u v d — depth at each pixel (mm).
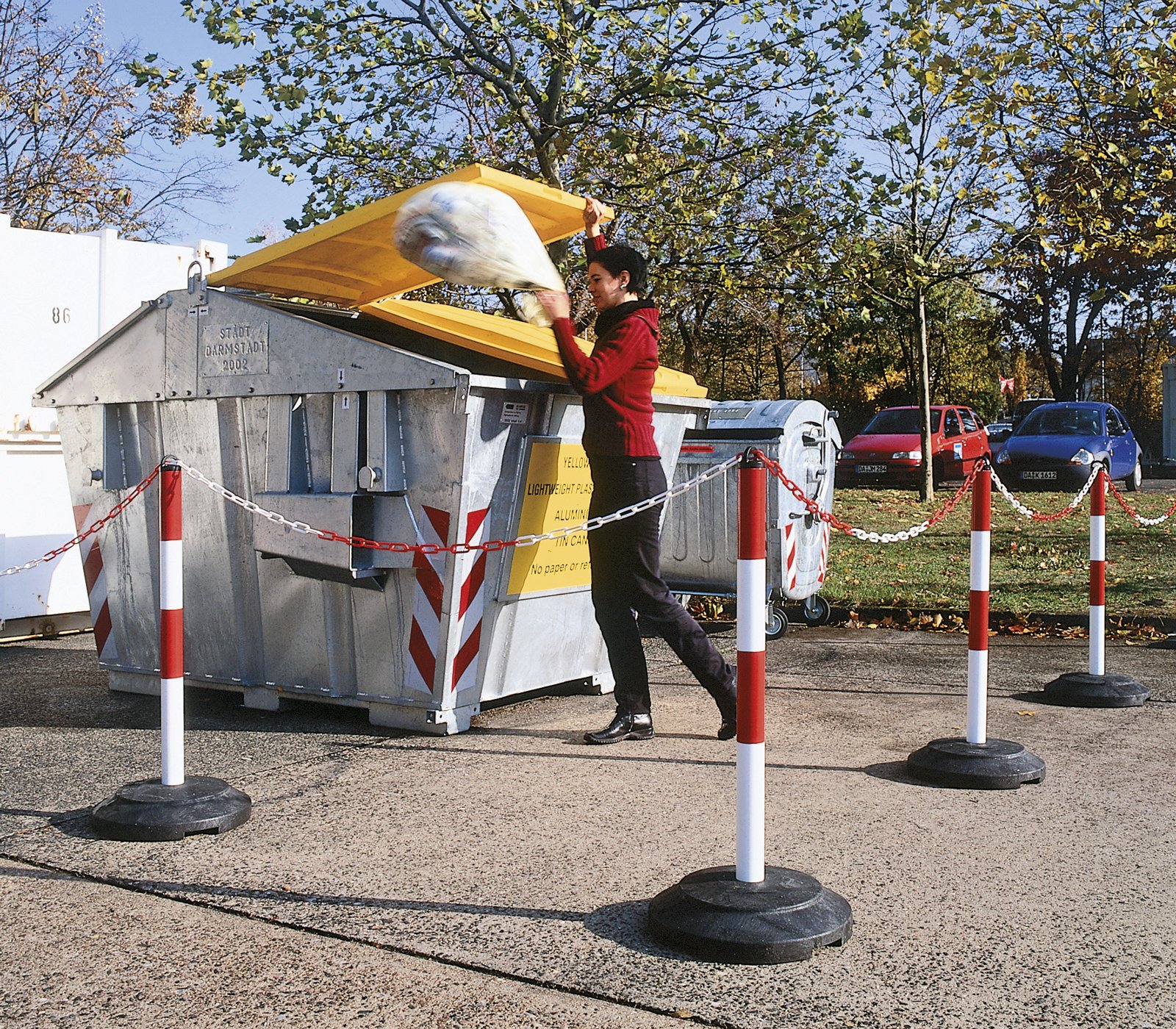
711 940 3029
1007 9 9961
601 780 4715
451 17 11727
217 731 5578
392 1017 2744
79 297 8305
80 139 25453
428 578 5277
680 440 6531
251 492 5723
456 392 5059
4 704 6258
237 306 5664
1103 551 6289
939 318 36469
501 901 3432
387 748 5219
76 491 6395
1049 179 11281
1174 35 9625
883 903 3416
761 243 12633
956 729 5590
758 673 3193
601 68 11547
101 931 3246
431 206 4480
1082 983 2912
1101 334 39188
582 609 6172
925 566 11227
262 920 3309
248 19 11859
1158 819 4223
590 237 5535
